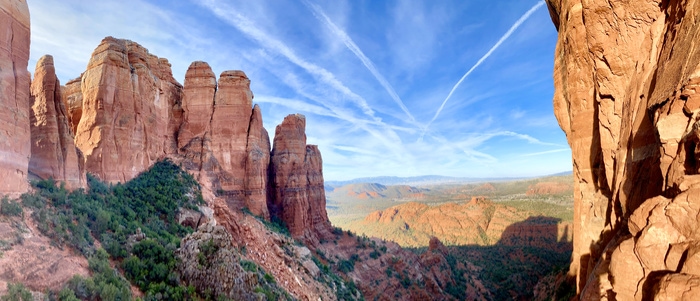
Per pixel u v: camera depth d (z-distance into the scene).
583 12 18.92
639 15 16.06
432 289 65.19
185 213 34.62
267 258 39.88
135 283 20.05
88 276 17.25
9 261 14.59
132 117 35.75
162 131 44.28
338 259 60.34
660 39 14.27
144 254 22.81
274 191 64.06
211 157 49.59
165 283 21.14
